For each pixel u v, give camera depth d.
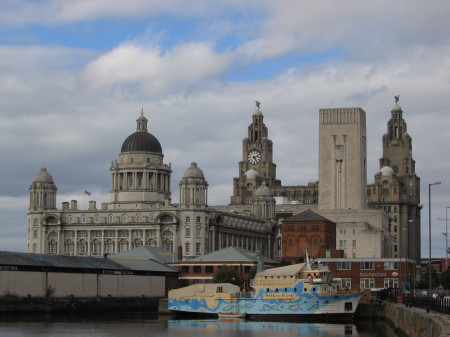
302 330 180.62
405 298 183.25
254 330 181.62
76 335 171.88
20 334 172.75
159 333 176.38
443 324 108.06
